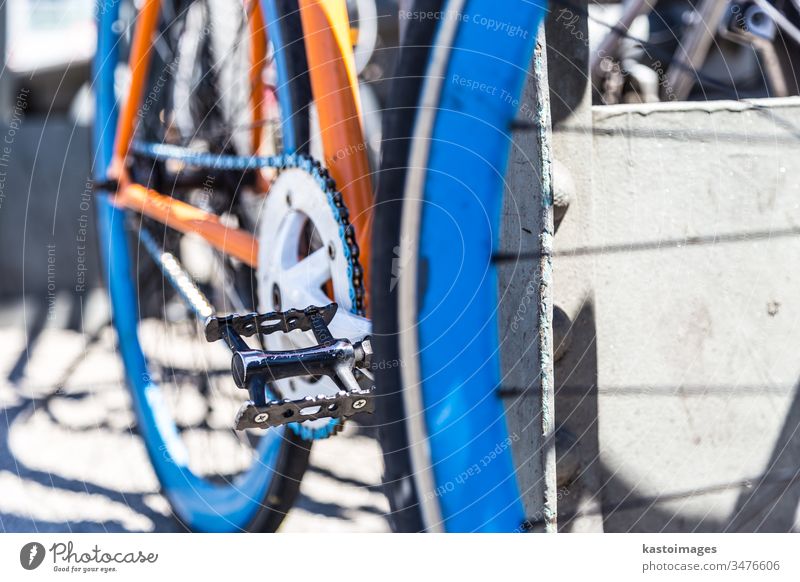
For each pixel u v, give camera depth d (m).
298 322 1.28
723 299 1.38
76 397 2.90
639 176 1.30
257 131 2.09
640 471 1.38
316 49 1.44
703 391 1.39
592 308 1.25
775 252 1.41
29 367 3.17
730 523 1.46
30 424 2.68
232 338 1.22
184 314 2.75
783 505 1.49
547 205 1.03
